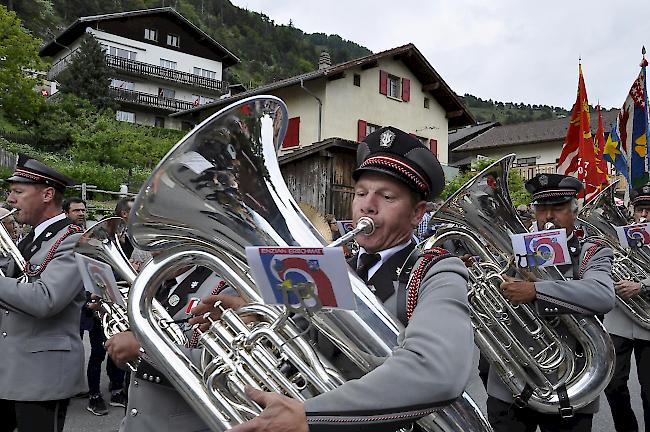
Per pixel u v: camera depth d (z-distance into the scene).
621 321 4.21
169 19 46.91
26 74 34.19
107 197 16.20
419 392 1.24
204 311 1.81
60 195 3.17
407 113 22.52
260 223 1.63
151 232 1.74
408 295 1.55
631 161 7.37
